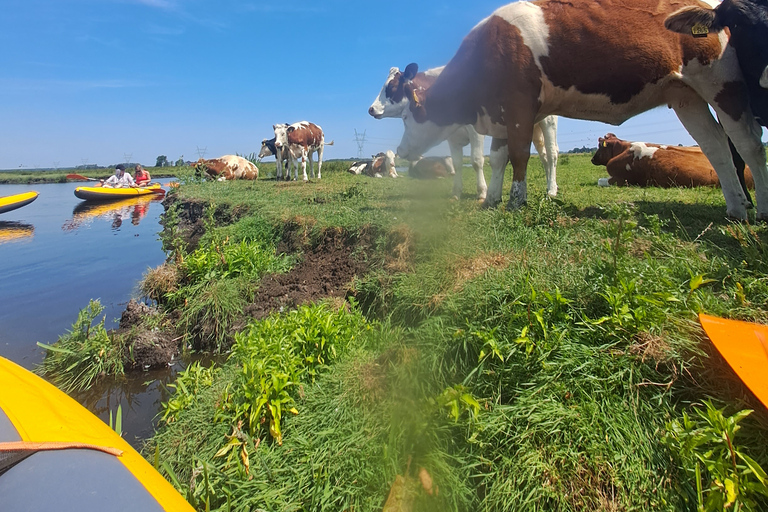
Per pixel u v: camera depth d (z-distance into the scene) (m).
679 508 1.86
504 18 5.20
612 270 2.89
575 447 2.12
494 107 5.44
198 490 2.52
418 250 4.66
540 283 3.01
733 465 1.76
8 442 1.76
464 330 2.88
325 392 3.03
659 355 2.29
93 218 12.95
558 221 4.64
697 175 8.32
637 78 4.86
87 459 1.80
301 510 2.37
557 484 2.03
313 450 2.64
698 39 4.59
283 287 5.24
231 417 2.97
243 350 3.46
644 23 4.73
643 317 2.45
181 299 5.36
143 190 18.30
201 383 3.56
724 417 1.99
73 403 2.44
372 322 4.05
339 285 5.04
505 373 2.57
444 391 2.46
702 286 2.90
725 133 4.98
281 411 2.92
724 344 2.08
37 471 1.68
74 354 4.31
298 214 6.60
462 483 2.22
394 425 2.55
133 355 4.48
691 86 4.83
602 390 2.29
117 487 1.67
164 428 3.37
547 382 2.40
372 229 5.46
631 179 9.32
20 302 5.99
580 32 4.84
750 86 4.55
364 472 2.40
